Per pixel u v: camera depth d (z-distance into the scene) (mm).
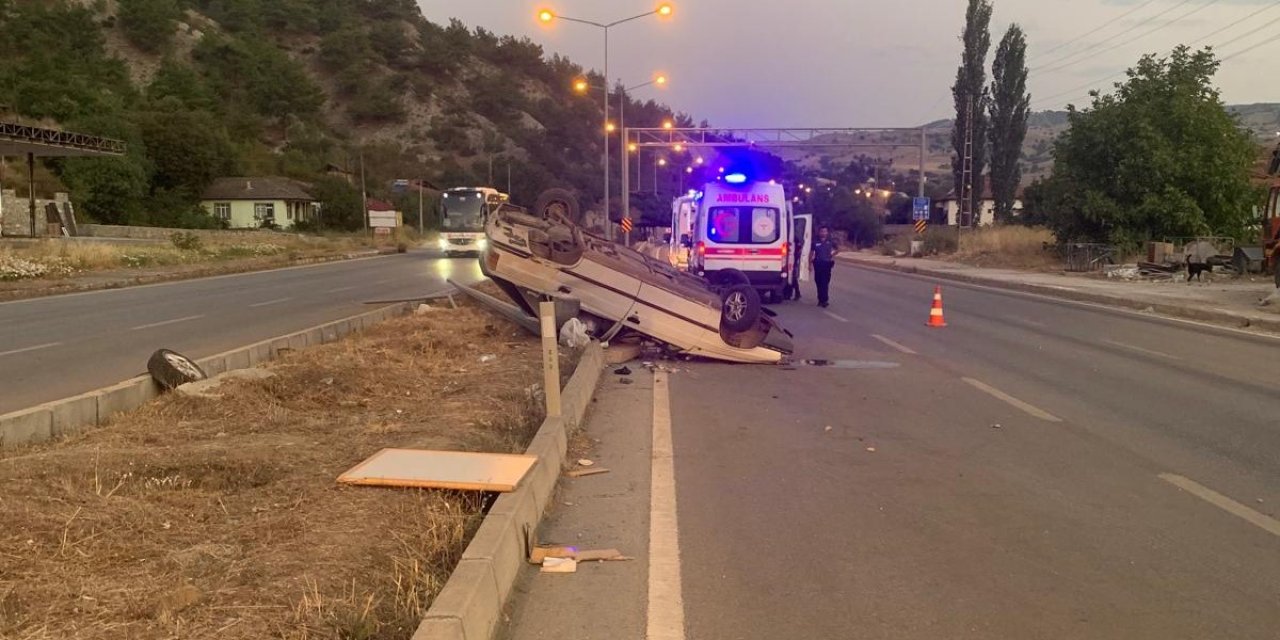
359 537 4590
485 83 136000
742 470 6957
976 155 58250
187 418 7320
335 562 4242
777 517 5836
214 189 71375
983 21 56500
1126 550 5281
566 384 9391
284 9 140250
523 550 4977
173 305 19422
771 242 20781
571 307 12047
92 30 99250
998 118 59812
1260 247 29078
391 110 122625
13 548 4105
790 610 4430
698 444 7770
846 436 8141
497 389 8875
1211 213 33156
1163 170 32344
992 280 30328
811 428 8461
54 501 4762
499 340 12461
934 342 14945
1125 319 18953
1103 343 14914
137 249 34906
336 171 92875
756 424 8594
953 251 49250
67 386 9719
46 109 63125
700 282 13039
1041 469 7059
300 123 106562
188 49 117438
